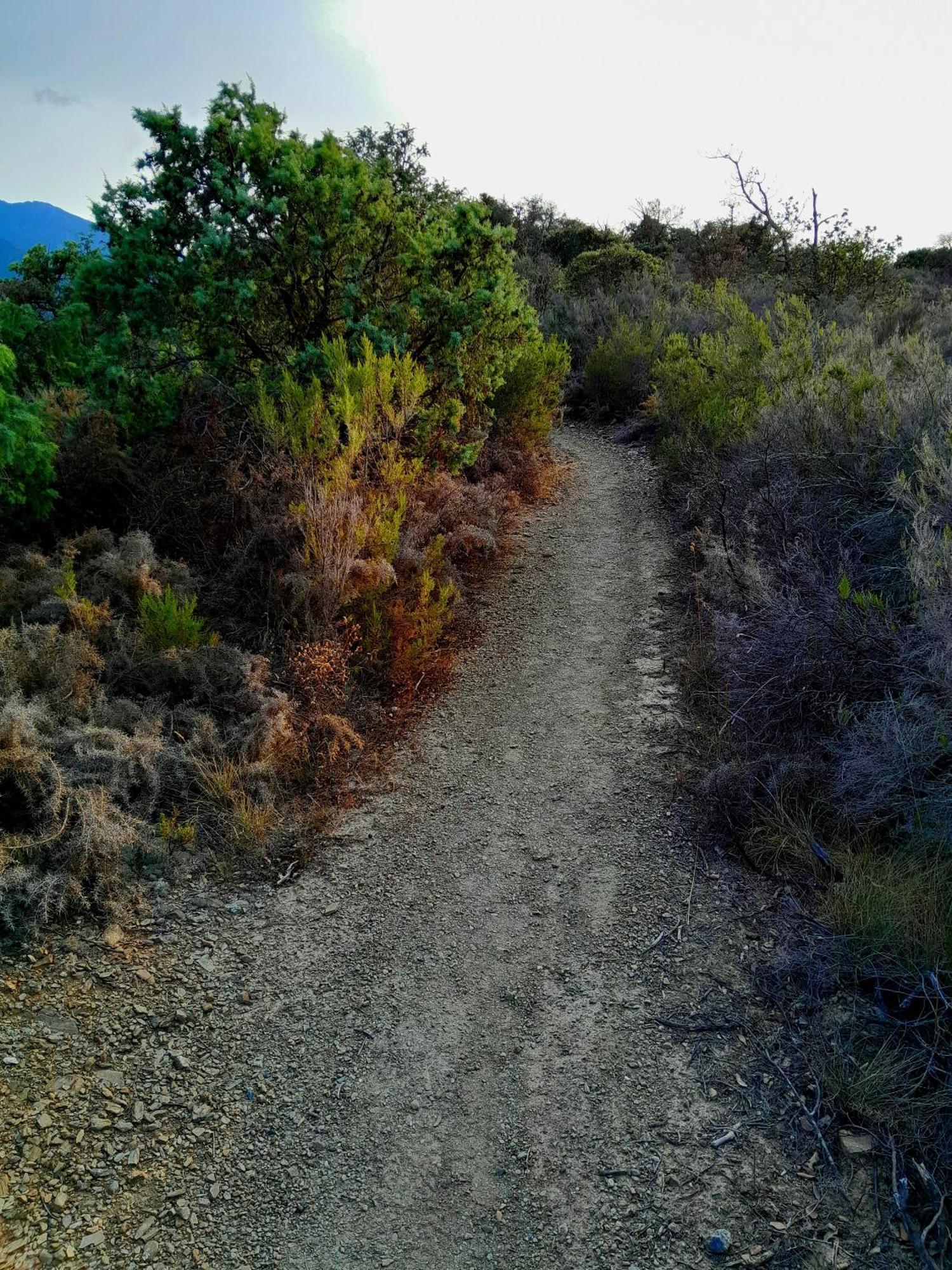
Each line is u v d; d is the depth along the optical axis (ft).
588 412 44.83
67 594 15.83
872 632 15.16
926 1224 8.41
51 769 12.66
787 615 16.31
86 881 12.39
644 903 12.96
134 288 21.43
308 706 16.78
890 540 18.35
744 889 13.01
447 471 26.58
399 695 18.81
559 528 29.09
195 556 19.70
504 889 13.43
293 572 18.71
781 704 15.64
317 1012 11.19
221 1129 9.61
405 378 21.12
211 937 12.22
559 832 14.65
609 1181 9.11
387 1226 8.76
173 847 13.44
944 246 85.30
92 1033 10.44
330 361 21.34
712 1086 10.05
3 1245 8.15
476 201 24.49
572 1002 11.38
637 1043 10.70
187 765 14.48
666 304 54.39
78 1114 9.48
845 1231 8.43
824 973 11.18
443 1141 9.62
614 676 19.62
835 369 24.82
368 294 23.68
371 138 49.39
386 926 12.67
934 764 12.92
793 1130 9.46
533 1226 8.73
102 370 21.49
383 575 18.49
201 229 21.74
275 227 21.66
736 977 11.52
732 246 75.66
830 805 13.65
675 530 27.58
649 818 14.76
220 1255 8.41
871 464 20.30
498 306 25.57
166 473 20.17
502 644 21.45
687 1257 8.32
